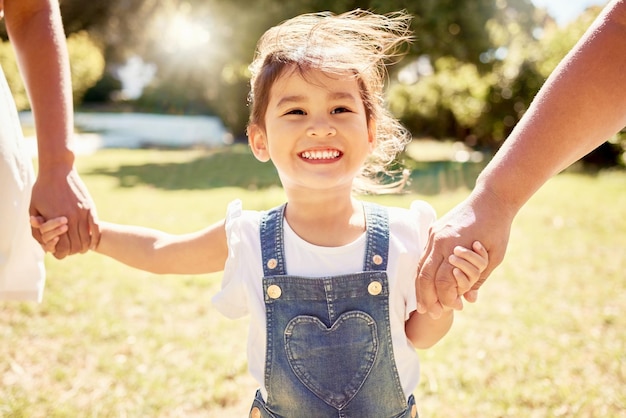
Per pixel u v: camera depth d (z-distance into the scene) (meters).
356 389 1.50
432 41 12.48
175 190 8.48
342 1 11.55
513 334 3.27
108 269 4.39
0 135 1.56
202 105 23.72
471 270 1.25
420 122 18.42
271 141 1.59
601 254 4.84
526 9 15.11
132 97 34.41
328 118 1.53
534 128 1.26
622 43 1.22
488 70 13.96
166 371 2.87
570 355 3.01
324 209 1.56
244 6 12.52
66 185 1.74
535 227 5.82
